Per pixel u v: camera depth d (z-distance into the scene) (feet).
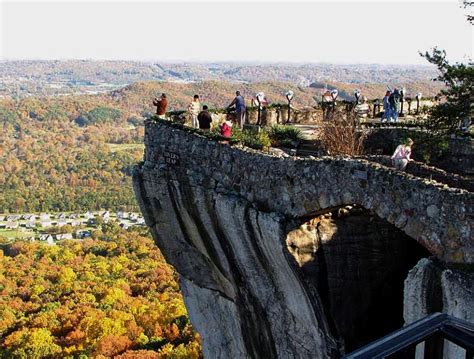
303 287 48.11
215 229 58.39
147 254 330.13
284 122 89.66
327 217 49.90
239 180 54.85
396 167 49.26
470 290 35.81
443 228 38.52
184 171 61.05
